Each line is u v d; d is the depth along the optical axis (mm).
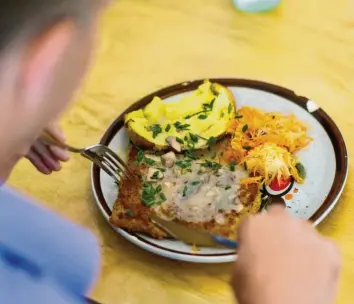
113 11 1373
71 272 781
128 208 907
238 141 1004
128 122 1037
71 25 506
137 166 973
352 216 909
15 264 642
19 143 555
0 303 581
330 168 948
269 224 692
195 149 995
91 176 988
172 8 1357
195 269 877
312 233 688
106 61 1255
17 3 479
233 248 836
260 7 1311
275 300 630
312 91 1119
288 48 1212
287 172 947
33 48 500
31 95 517
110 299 858
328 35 1225
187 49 1256
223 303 837
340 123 1050
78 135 1112
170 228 875
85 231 860
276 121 1023
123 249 918
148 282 874
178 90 1114
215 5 1345
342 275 842
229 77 1158
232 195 905
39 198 1014
